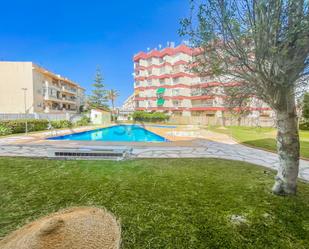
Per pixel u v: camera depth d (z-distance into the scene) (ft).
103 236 6.73
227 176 14.56
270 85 9.30
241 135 42.70
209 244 6.93
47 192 11.16
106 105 134.31
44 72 93.04
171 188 12.05
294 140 10.82
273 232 7.71
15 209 9.17
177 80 108.17
